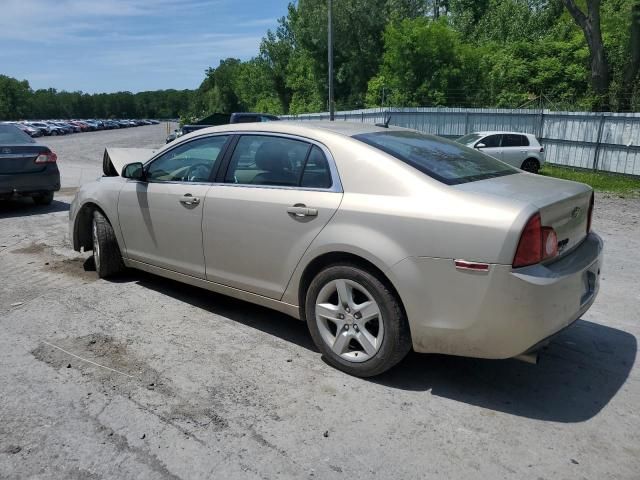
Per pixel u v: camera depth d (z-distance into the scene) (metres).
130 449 2.75
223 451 2.74
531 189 3.29
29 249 6.68
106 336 4.08
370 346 3.37
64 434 2.86
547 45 30.45
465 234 2.94
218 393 3.28
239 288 4.09
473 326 2.98
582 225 3.52
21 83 124.69
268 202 3.76
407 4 38.53
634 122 16.98
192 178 4.40
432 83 29.42
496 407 3.18
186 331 4.19
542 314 2.88
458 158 3.78
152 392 3.29
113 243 5.21
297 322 4.41
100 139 48.12
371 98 33.59
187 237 4.37
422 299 3.09
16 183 8.84
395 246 3.14
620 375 3.60
